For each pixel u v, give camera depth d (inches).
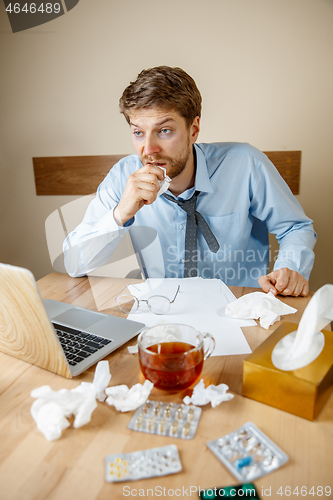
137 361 29.6
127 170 64.4
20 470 19.4
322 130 77.1
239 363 28.7
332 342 26.3
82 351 30.2
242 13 73.9
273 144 79.3
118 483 18.4
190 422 22.1
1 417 23.6
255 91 77.1
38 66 83.1
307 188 80.4
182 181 56.9
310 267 50.5
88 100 83.2
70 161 86.7
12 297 24.9
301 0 71.6
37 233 93.1
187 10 75.5
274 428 21.8
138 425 22.0
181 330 27.4
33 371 28.5
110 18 78.2
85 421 22.5
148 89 45.5
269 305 36.1
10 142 88.7
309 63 74.3
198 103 52.3
